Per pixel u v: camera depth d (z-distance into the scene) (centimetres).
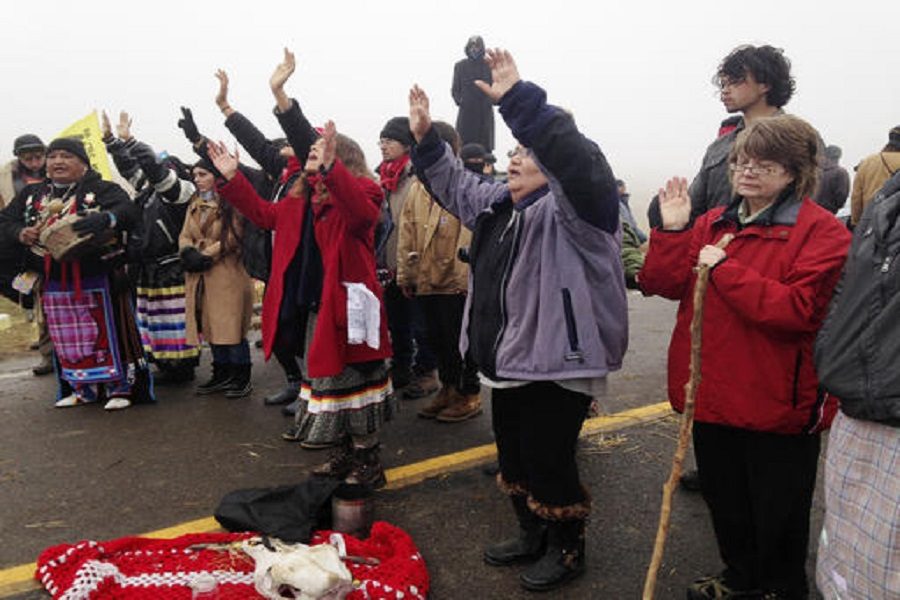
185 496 361
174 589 263
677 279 250
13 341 743
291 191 353
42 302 542
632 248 320
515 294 259
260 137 440
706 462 250
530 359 255
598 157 234
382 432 446
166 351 555
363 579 266
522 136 230
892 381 170
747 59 303
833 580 192
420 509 343
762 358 225
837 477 189
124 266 500
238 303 510
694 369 217
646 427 448
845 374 181
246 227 498
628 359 634
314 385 343
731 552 255
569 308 250
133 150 491
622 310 263
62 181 482
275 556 259
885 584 173
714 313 235
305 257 342
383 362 356
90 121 543
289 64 334
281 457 411
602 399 475
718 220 243
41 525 332
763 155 220
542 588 273
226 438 441
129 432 453
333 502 315
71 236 456
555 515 267
